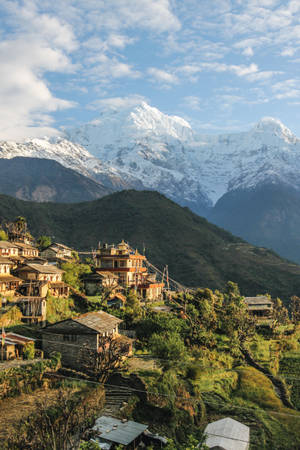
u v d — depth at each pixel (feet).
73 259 468.34
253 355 320.09
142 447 151.23
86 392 175.63
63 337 206.28
